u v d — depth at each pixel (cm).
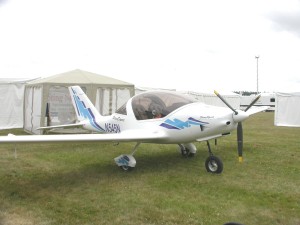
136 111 639
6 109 1234
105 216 388
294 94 1491
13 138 470
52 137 507
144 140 578
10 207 416
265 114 2603
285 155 748
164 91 647
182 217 383
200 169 609
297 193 471
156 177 554
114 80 1094
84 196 458
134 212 399
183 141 595
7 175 564
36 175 566
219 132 570
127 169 592
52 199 446
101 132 746
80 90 814
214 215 389
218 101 2414
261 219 379
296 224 368
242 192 474
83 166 633
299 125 1480
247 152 784
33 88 1092
